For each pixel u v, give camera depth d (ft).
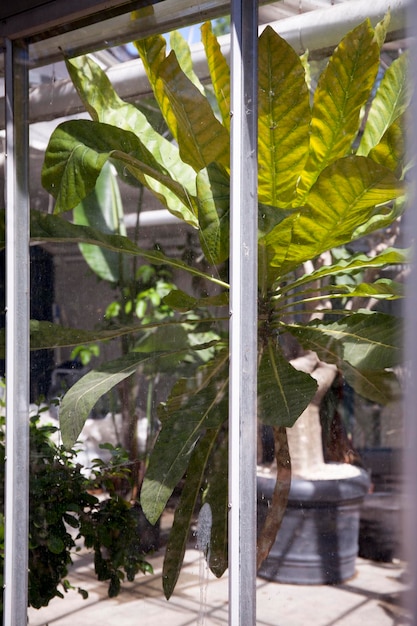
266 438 4.97
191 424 5.38
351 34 4.84
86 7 5.79
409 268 4.44
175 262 5.65
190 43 5.44
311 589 4.70
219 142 5.40
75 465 6.03
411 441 4.36
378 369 4.56
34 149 6.28
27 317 6.29
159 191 5.84
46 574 6.12
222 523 5.12
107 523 5.80
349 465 4.63
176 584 5.34
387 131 4.53
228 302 5.23
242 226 5.10
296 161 5.15
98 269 6.05
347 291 4.82
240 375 5.11
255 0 5.07
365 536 4.50
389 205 4.63
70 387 6.10
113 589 5.71
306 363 4.93
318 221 4.90
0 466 6.73
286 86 4.99
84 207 6.31
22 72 6.32
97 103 6.06
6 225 6.35
